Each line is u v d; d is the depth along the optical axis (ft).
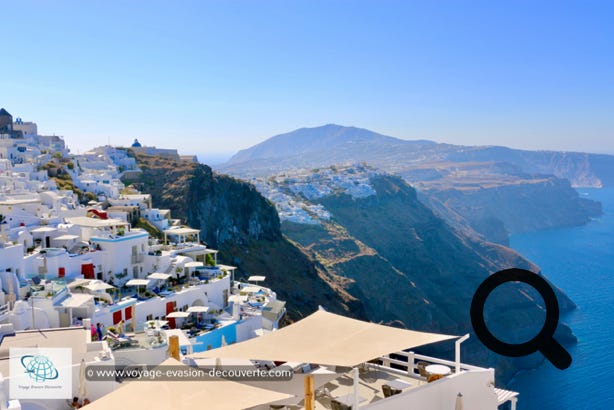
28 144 435.53
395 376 67.62
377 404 55.57
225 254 435.94
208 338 159.63
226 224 481.87
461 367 65.77
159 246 220.23
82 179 387.55
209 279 203.21
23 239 177.99
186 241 292.81
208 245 439.63
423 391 59.06
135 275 196.54
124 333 140.46
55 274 169.17
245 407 52.08
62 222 209.15
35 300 137.90
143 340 130.41
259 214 533.55
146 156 558.15
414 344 60.13
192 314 175.73
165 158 561.84
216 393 55.47
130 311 159.02
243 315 181.57
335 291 487.20
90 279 172.55
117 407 52.65
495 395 63.72
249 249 480.23
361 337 63.05
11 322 125.59
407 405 57.77
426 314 631.56
